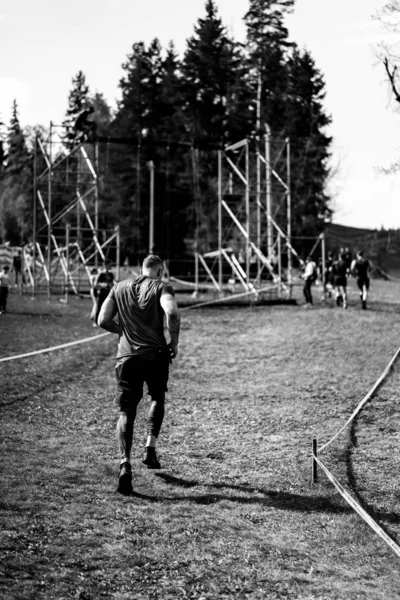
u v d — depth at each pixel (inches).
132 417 283.4
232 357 748.0
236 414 484.4
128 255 2571.4
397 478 338.6
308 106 2401.6
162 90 2768.2
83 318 1074.1
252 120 2479.1
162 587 193.0
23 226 3097.9
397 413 487.8
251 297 1259.8
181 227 2586.1
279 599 192.4
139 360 284.2
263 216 1978.3
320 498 294.7
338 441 412.5
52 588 185.3
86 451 353.7
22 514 240.2
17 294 1512.1
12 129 3826.3
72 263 1862.7
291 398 541.3
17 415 445.7
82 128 1389.0
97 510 251.3
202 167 2480.3
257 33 2326.5
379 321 944.3
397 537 256.4
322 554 233.3
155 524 241.1
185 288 1660.9
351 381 598.2
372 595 201.5
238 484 309.3
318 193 2306.8
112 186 2615.7
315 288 1560.0
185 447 384.2
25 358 693.9
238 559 218.1
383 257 2174.0
